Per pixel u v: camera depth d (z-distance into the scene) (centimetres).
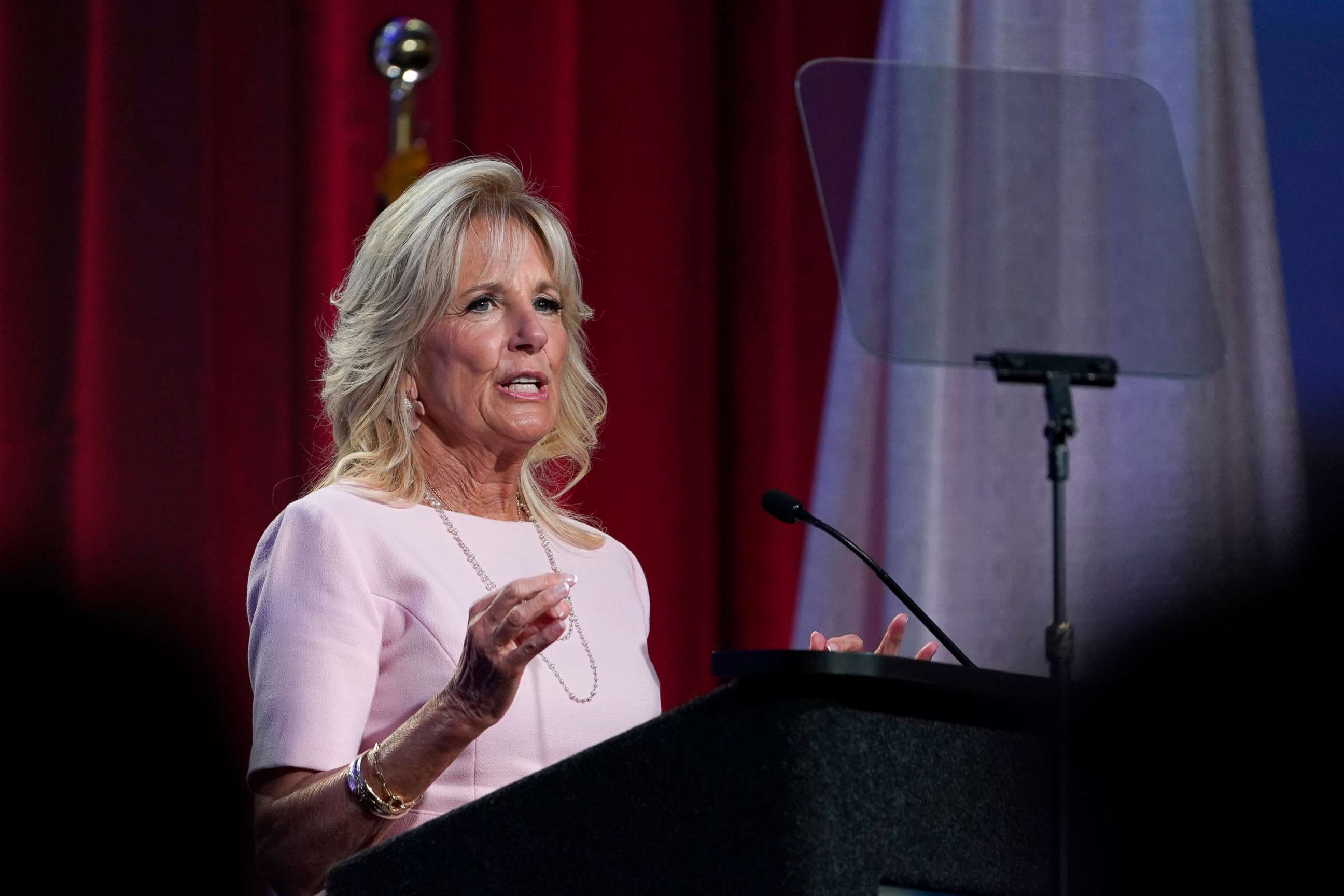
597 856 387
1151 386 1238
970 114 723
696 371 1169
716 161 1193
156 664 981
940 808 384
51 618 969
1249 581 1199
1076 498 1227
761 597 1152
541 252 664
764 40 1191
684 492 1158
